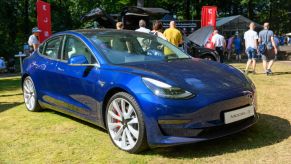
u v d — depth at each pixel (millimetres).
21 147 4742
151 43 5590
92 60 5043
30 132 5371
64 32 5945
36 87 6340
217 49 17641
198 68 4719
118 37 5477
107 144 4734
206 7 21969
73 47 5535
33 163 4195
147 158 4207
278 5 46094
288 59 21766
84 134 5172
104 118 4809
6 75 17641
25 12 33781
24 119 6141
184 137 4062
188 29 24109
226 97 4199
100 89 4734
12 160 4301
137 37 5633
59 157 4344
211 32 15977
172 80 4203
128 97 4316
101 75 4762
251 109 4492
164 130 4090
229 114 4215
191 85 4191
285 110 6215
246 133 4941
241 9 45188
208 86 4254
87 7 32781
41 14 15516
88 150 4543
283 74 12164
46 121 5938
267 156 4133
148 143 4195
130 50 5230
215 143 4590
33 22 36125
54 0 34312
